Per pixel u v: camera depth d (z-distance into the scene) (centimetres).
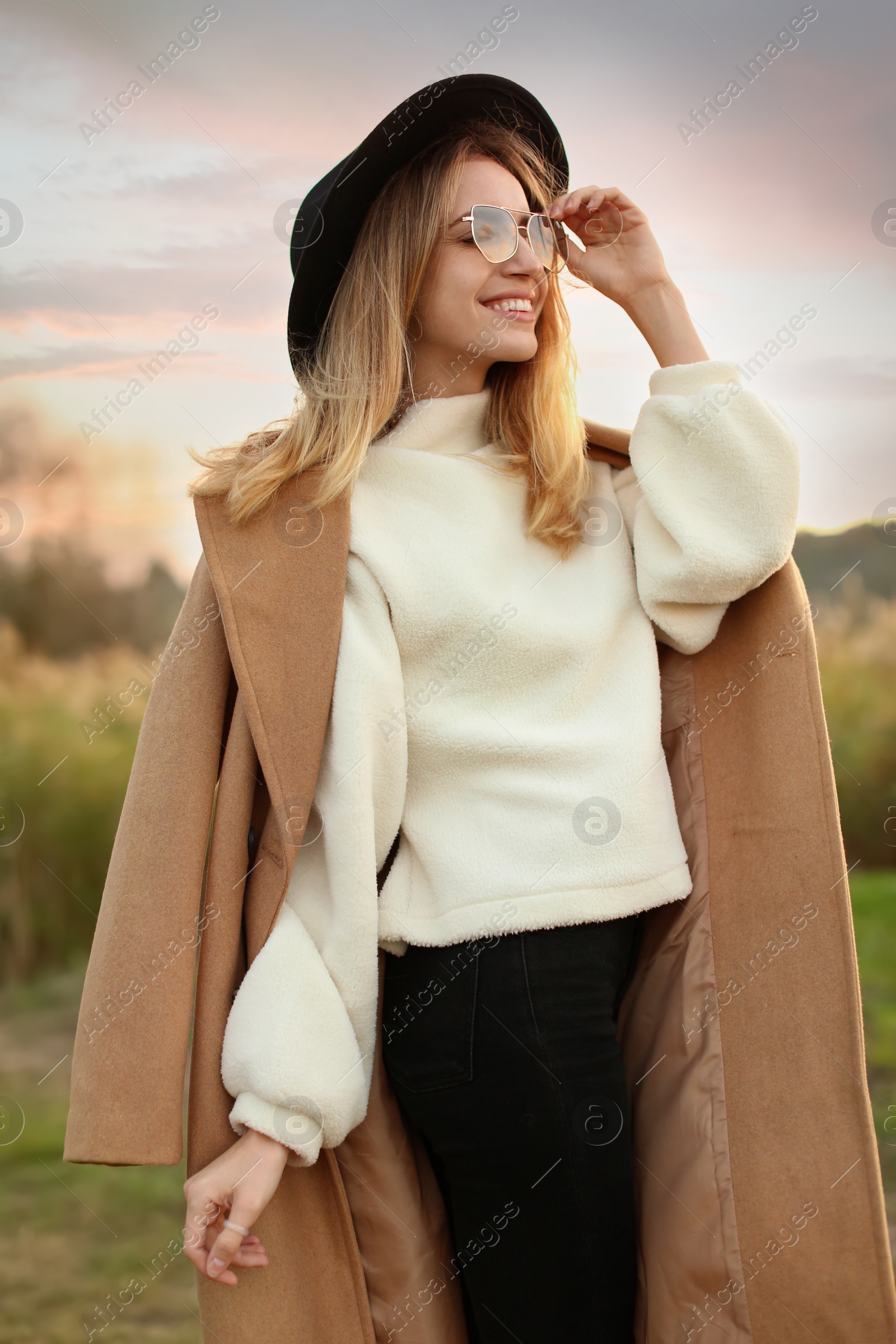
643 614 134
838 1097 122
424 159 135
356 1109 118
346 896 120
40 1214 231
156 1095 117
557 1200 115
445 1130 120
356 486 132
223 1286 120
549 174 149
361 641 125
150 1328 190
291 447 131
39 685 366
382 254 135
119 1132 116
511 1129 116
